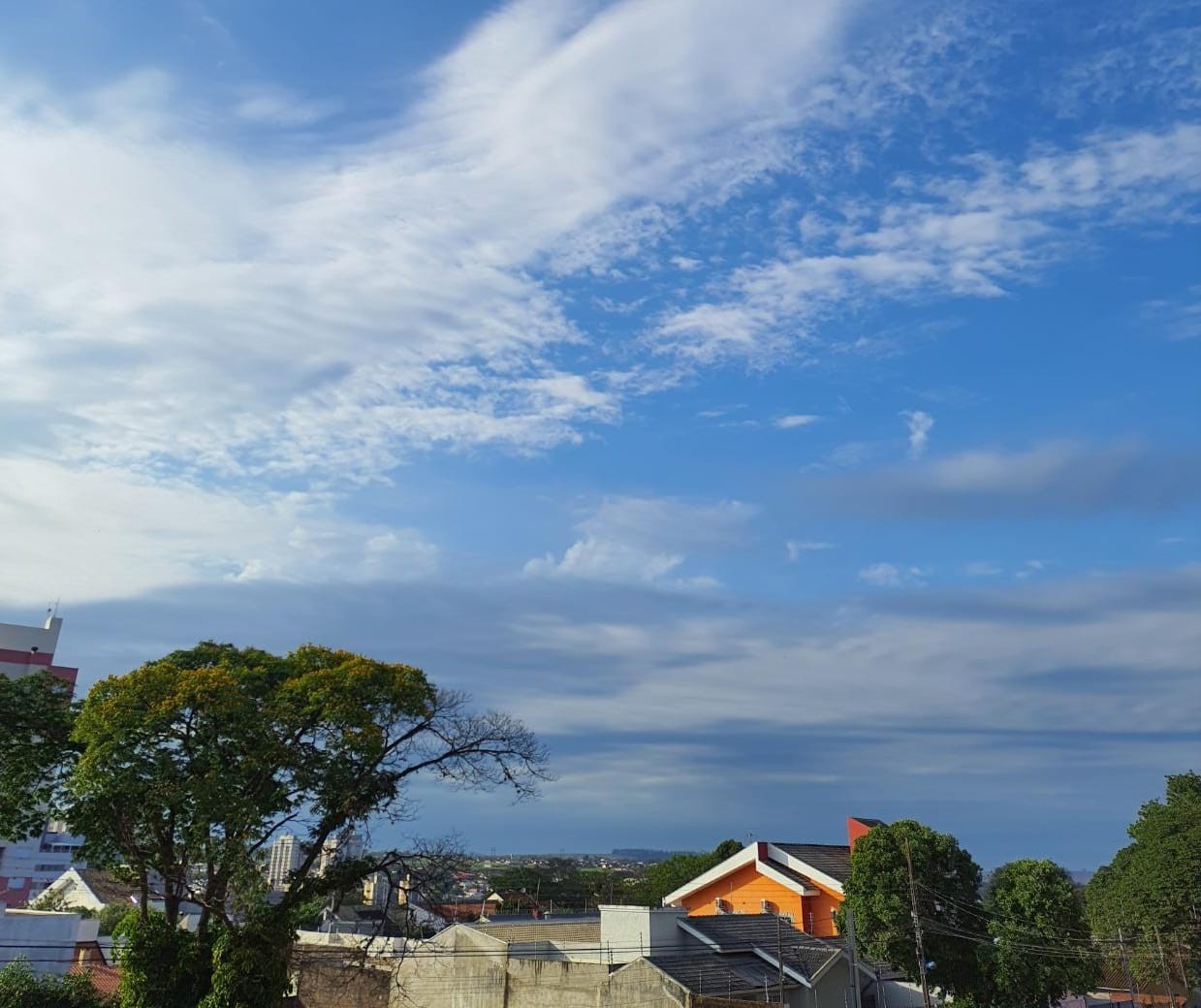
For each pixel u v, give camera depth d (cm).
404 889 2933
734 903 5225
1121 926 5088
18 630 7619
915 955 3809
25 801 2916
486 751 3048
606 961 3419
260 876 2767
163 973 2811
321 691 2783
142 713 2539
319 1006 3647
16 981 3375
